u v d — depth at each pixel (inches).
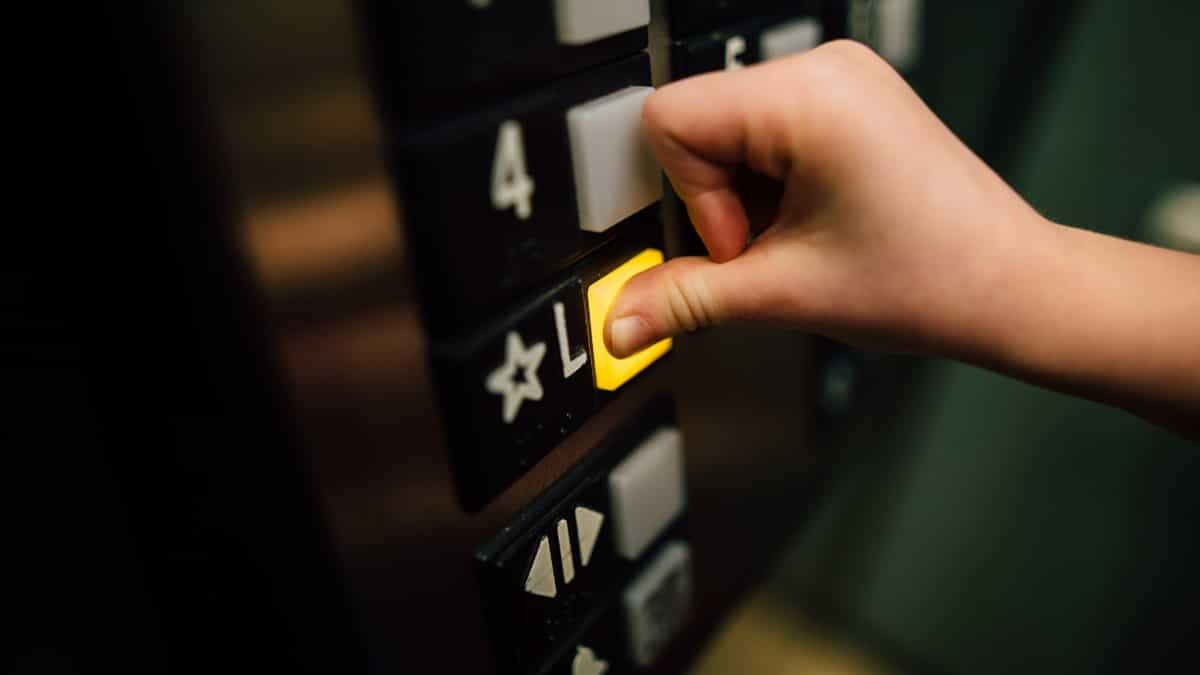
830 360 14.3
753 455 12.8
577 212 8.8
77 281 7.7
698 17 9.7
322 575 8.1
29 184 7.4
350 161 7.5
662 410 10.8
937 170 9.1
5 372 7.8
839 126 8.9
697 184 9.2
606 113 8.7
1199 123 19.1
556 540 9.7
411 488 8.4
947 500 19.8
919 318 9.5
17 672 8.5
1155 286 9.5
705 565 12.4
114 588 8.7
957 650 18.8
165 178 7.0
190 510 8.3
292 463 7.7
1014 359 9.7
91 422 8.2
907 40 13.6
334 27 7.2
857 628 18.5
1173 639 18.5
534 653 9.8
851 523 17.6
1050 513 19.8
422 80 7.5
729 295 9.5
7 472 8.0
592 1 8.3
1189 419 9.8
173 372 7.8
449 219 7.8
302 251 7.4
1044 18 18.3
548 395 9.0
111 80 6.9
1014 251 9.3
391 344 8.0
